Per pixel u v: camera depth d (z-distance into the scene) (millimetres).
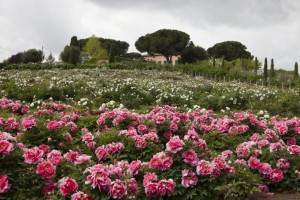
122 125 7582
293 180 5992
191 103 17297
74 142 6926
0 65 51844
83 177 4395
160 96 17938
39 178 4520
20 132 6734
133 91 18031
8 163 4418
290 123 7441
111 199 4277
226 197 4930
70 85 19234
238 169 5395
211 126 7918
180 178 4922
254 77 39344
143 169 5027
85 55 64562
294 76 38500
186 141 5262
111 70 41406
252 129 7934
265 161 6172
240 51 79562
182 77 38781
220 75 43344
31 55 62250
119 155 5992
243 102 16375
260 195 5805
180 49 75250
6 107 10914
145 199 4770
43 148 5555
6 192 4246
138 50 76812
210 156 5473
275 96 18594
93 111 10312
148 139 6449
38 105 12555
